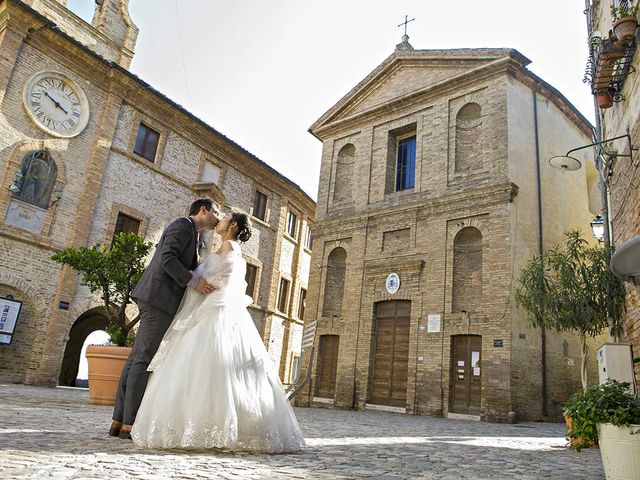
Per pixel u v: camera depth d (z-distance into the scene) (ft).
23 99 52.54
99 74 60.34
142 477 8.29
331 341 63.57
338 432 23.38
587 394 13.02
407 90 66.74
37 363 51.37
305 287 97.04
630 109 26.02
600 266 34.40
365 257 62.18
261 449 12.20
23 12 52.19
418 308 54.70
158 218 65.77
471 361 49.57
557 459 18.67
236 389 11.99
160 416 11.48
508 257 49.01
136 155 63.87
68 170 56.18
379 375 56.90
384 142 66.39
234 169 79.87
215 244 40.86
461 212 54.19
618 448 11.76
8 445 10.17
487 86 57.16
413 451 17.37
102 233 58.70
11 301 49.62
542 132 58.03
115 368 26.68
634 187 25.63
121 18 68.33
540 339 49.37
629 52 24.41
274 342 85.40
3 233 49.65
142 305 13.37
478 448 20.83
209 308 12.66
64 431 13.44
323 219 69.41
